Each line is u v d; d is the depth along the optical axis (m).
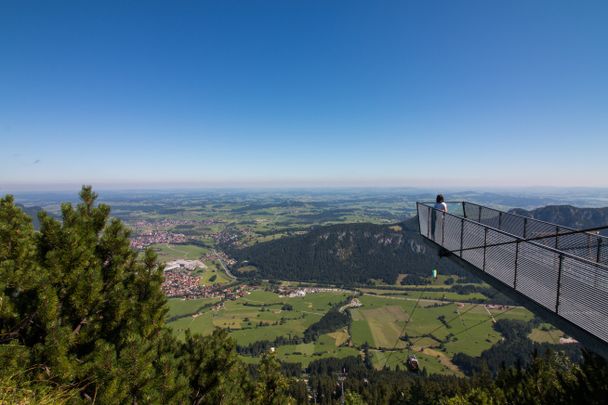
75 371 5.20
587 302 5.36
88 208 7.06
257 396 12.36
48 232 5.97
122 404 5.21
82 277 5.74
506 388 15.39
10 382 4.67
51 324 5.15
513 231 11.27
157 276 6.98
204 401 7.54
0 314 5.00
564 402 8.93
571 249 8.55
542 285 6.45
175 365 6.52
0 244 5.53
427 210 12.67
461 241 9.84
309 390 57.22
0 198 6.09
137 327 6.31
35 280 5.29
